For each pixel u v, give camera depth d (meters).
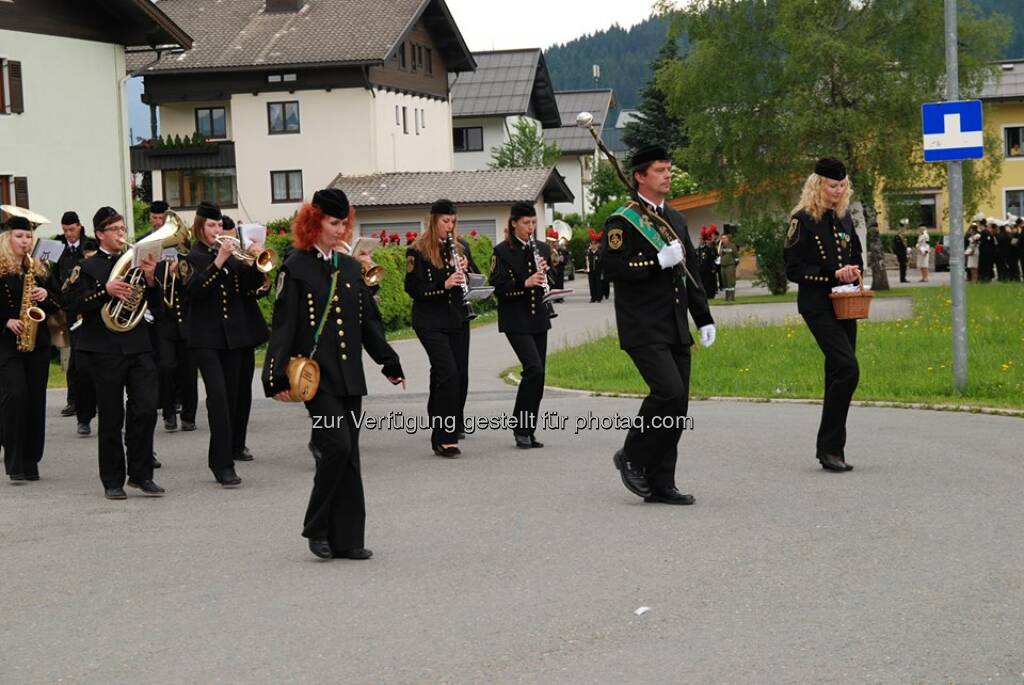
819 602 7.11
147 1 37.59
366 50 52.75
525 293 12.98
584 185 92.19
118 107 38.59
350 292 8.45
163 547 9.09
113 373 11.03
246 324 12.05
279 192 53.97
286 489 11.38
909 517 9.15
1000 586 7.34
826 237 10.98
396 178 53.62
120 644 6.77
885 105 40.66
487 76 75.25
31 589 7.99
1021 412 14.05
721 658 6.21
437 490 10.91
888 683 5.82
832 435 11.05
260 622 7.09
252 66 52.91
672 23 43.47
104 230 11.07
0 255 11.74
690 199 59.97
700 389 17.28
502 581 7.79
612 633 6.67
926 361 18.27
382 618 7.09
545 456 12.55
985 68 40.97
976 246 41.59
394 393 18.45
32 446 12.09
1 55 35.03
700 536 8.78
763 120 42.19
